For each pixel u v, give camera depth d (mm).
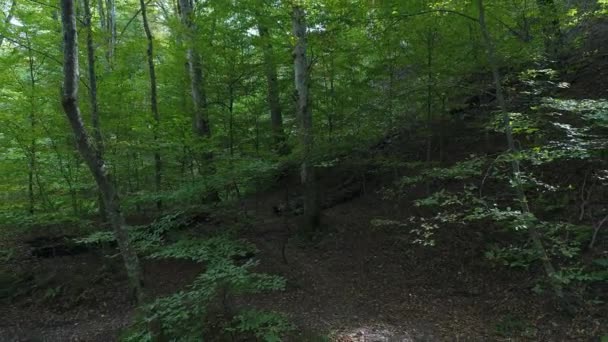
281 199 13367
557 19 9961
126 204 9703
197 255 7656
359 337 6684
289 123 12406
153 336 6492
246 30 10617
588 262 6930
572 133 6387
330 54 10508
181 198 8688
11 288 9273
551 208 8156
